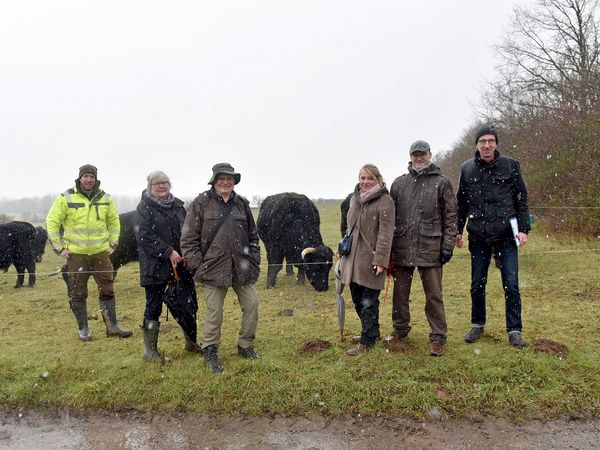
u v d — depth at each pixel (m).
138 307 7.29
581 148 13.19
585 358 4.14
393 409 3.62
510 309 4.50
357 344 4.67
